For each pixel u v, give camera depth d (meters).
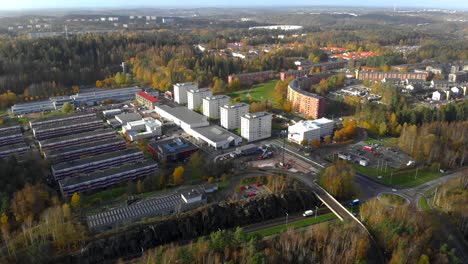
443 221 193.88
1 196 189.50
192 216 192.38
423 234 171.62
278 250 164.62
